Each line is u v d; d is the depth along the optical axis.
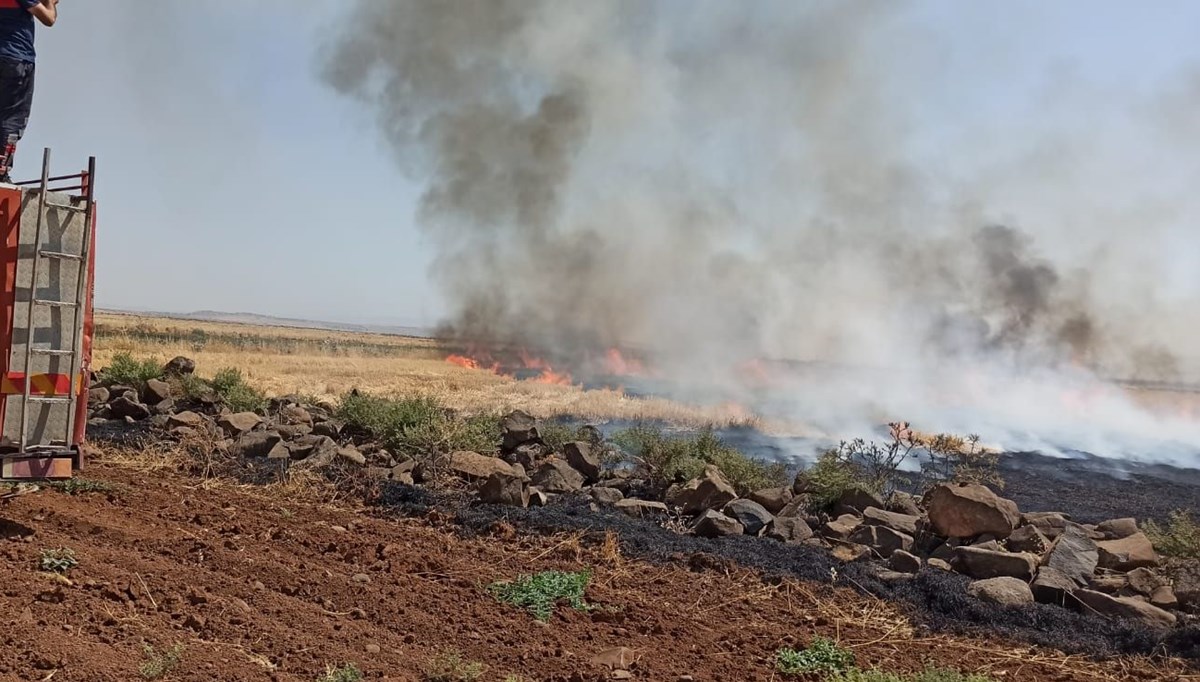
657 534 7.84
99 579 5.61
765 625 5.82
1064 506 11.89
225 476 9.52
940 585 6.44
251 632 4.97
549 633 5.39
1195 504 12.30
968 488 7.85
